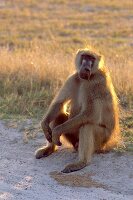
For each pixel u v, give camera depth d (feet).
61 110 44.75
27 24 125.08
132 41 106.22
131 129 51.13
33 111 55.93
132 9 150.30
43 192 37.14
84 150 42.29
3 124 52.42
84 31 116.67
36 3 159.53
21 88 61.87
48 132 43.93
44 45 88.69
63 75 63.77
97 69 42.91
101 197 36.60
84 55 42.83
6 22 127.54
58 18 134.72
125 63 68.33
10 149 46.44
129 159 43.19
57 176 40.57
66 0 164.55
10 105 57.06
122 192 38.06
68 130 43.32
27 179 39.68
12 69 65.46
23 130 51.06
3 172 40.98
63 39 105.29
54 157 44.73
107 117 43.65
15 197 35.96
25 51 77.36
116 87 60.64
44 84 63.16
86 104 42.70
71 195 36.76
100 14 140.56
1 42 101.81
